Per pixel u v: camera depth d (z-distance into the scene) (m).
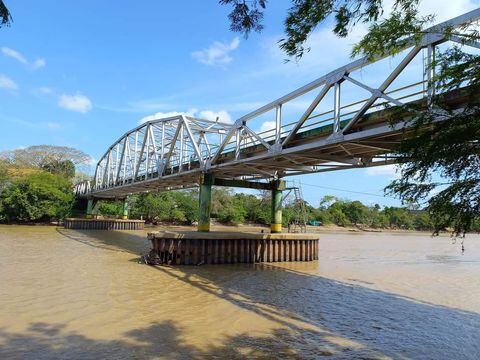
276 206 29.09
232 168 24.97
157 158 35.19
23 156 84.12
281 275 21.69
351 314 13.66
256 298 15.55
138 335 10.28
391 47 5.83
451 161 4.96
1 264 21.50
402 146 5.63
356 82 14.47
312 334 11.09
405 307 15.14
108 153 54.16
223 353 9.18
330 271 24.09
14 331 10.24
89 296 14.54
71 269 20.67
